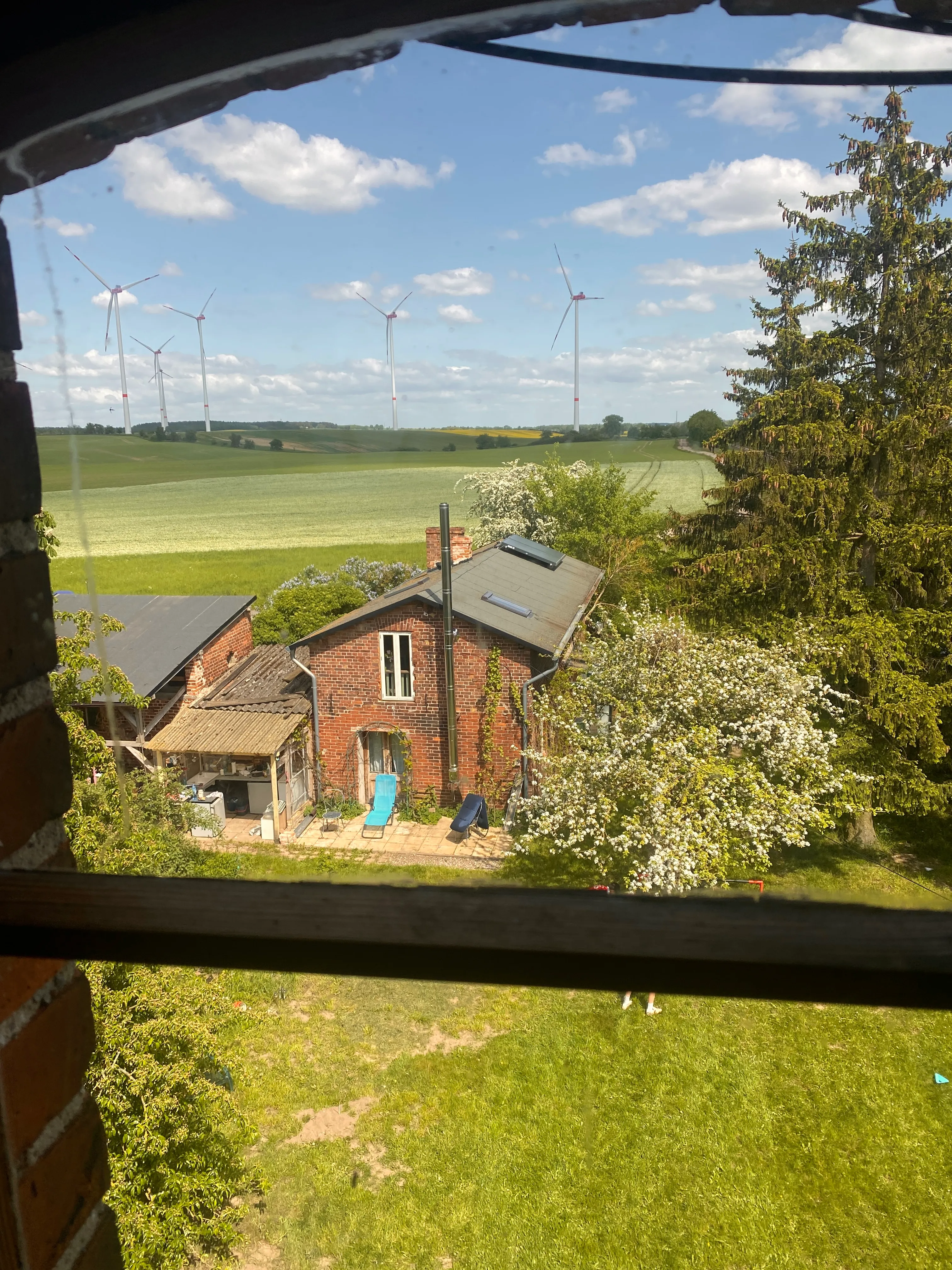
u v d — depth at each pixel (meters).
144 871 4.19
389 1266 6.46
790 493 12.16
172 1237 5.17
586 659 12.15
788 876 9.07
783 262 12.14
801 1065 8.22
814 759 9.30
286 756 14.06
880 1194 6.97
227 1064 5.50
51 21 0.72
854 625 11.50
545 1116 7.79
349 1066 8.38
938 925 0.59
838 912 0.60
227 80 0.79
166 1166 5.28
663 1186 7.10
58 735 1.08
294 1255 6.53
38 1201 1.01
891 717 10.91
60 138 0.83
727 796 8.98
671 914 0.63
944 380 11.15
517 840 11.65
